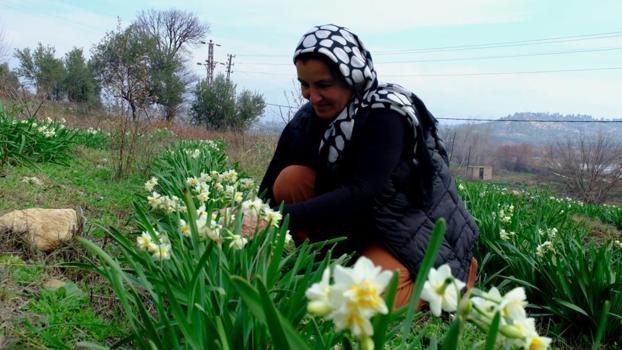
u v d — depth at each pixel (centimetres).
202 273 151
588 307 244
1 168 470
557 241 313
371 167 218
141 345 136
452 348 82
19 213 264
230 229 183
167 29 4256
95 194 440
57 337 172
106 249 259
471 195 587
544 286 273
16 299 199
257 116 3281
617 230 799
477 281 306
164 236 172
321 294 76
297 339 87
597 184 2536
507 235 314
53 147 592
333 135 233
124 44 716
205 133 1683
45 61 2466
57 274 233
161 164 573
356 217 236
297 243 269
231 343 132
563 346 236
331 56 215
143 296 204
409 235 226
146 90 705
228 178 278
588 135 2822
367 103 228
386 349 187
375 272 75
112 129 668
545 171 3142
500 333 83
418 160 228
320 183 250
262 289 86
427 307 245
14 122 599
